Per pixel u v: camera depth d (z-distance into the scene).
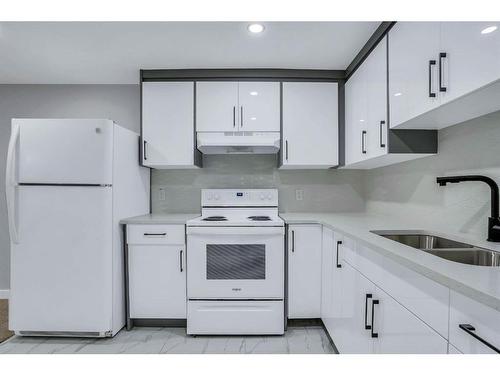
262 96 2.40
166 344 1.97
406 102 1.45
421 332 0.90
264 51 2.09
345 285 1.63
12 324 1.96
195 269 2.09
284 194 2.78
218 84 2.39
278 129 2.40
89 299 1.95
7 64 2.31
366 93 1.97
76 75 2.54
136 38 1.91
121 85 2.76
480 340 0.66
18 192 1.93
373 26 1.76
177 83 2.40
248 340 2.02
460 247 1.37
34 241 1.94
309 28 1.79
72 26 1.76
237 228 2.08
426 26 1.27
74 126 1.93
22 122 1.92
